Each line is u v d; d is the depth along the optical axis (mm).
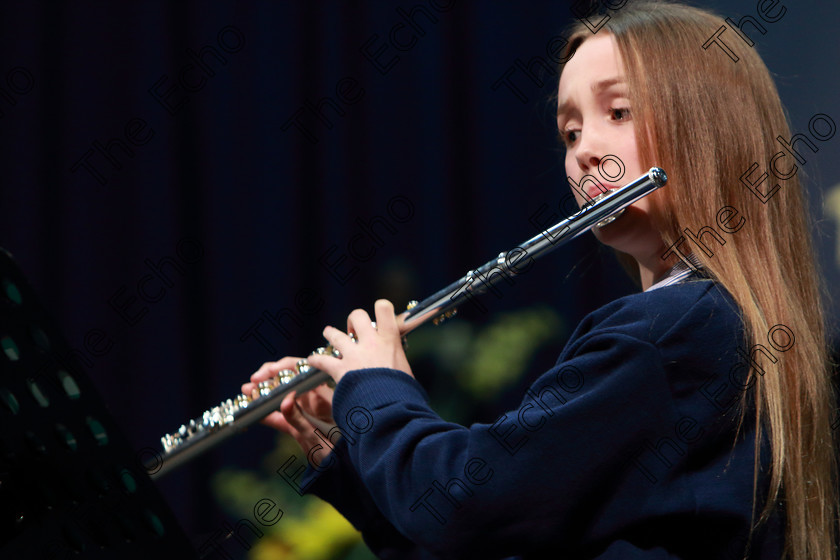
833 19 7020
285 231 9797
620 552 2996
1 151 9750
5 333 2660
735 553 3094
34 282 9773
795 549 3182
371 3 9711
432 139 9625
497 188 9570
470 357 7754
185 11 9820
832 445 3557
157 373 9672
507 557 3080
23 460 2709
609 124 3598
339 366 3654
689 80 3521
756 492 3129
